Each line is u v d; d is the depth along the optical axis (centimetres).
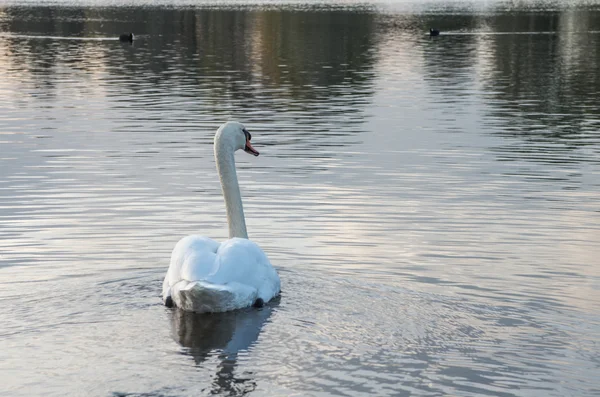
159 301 955
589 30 6950
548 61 4497
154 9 10625
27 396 728
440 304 965
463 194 1574
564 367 800
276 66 4222
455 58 4616
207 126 2416
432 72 3975
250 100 3017
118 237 1266
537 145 2117
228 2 13125
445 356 817
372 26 7412
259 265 955
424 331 880
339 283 1035
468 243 1247
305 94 3198
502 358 817
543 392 750
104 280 1040
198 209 1443
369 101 2992
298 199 1522
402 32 6681
